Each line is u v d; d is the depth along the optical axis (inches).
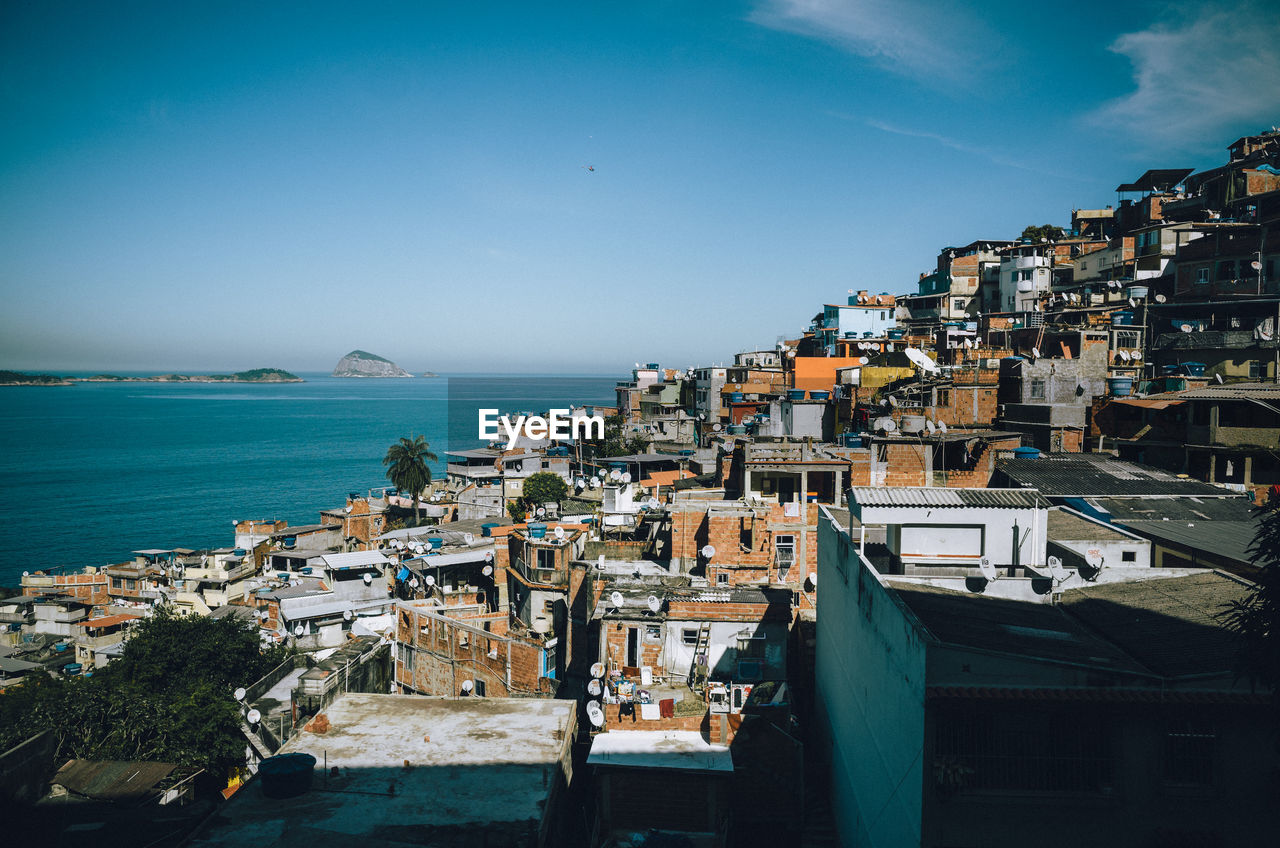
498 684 1523.1
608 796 1029.2
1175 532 1206.3
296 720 1162.0
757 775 1042.1
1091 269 3641.7
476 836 830.5
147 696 1366.9
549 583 1782.7
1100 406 2042.3
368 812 871.7
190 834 829.8
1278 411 1669.5
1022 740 646.5
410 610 1724.9
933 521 965.2
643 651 1254.9
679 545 1552.7
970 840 640.4
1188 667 674.8
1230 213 3255.4
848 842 914.1
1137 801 637.3
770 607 1238.3
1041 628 768.9
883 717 778.2
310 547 3614.7
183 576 3351.4
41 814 936.3
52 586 3575.3
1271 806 632.4
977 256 4210.1
